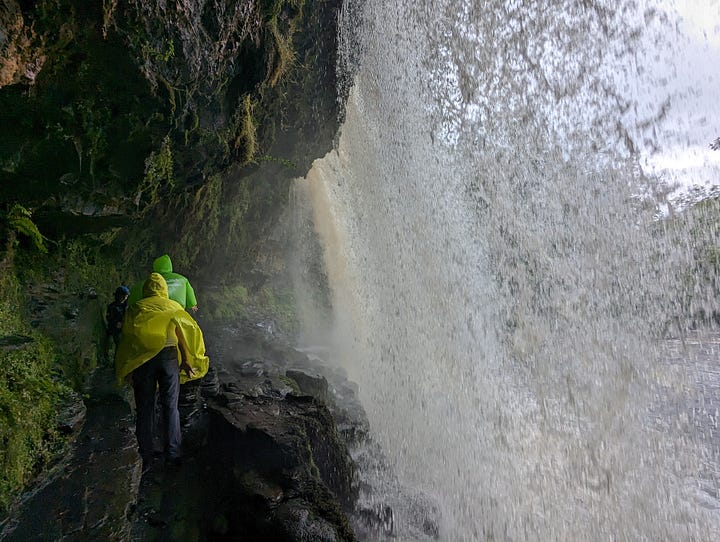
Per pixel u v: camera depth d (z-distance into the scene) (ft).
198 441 17.80
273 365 28.09
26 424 12.55
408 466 27.96
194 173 21.34
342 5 33.04
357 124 48.37
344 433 24.71
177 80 17.28
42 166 15.07
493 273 52.95
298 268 48.34
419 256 52.42
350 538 14.06
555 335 48.80
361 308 50.60
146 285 16.71
